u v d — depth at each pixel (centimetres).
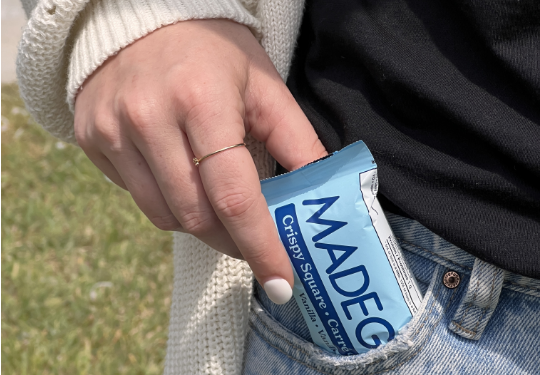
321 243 46
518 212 45
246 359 52
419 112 46
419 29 47
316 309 47
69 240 127
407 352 46
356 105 48
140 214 134
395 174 47
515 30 44
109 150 46
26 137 166
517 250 44
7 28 222
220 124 44
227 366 51
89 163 152
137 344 102
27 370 97
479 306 46
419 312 46
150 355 101
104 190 143
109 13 48
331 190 46
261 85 47
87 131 46
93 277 117
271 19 50
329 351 48
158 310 110
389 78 46
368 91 48
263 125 48
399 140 47
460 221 45
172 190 45
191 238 52
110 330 105
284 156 48
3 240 125
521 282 46
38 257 123
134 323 107
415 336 46
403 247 48
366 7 48
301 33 53
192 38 46
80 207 136
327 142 49
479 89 45
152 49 46
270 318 50
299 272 46
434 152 46
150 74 45
